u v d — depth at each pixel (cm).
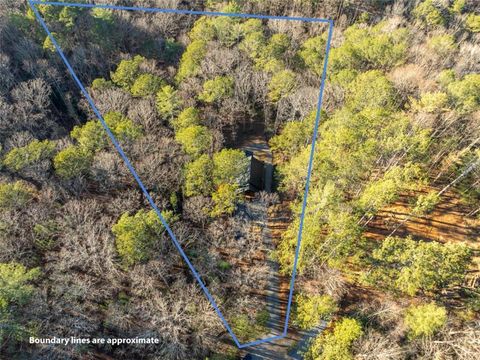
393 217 5681
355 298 4881
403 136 5497
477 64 7619
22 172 5438
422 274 4194
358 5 10125
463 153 5947
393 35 8175
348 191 5700
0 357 4069
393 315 4388
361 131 5622
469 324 4291
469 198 5809
